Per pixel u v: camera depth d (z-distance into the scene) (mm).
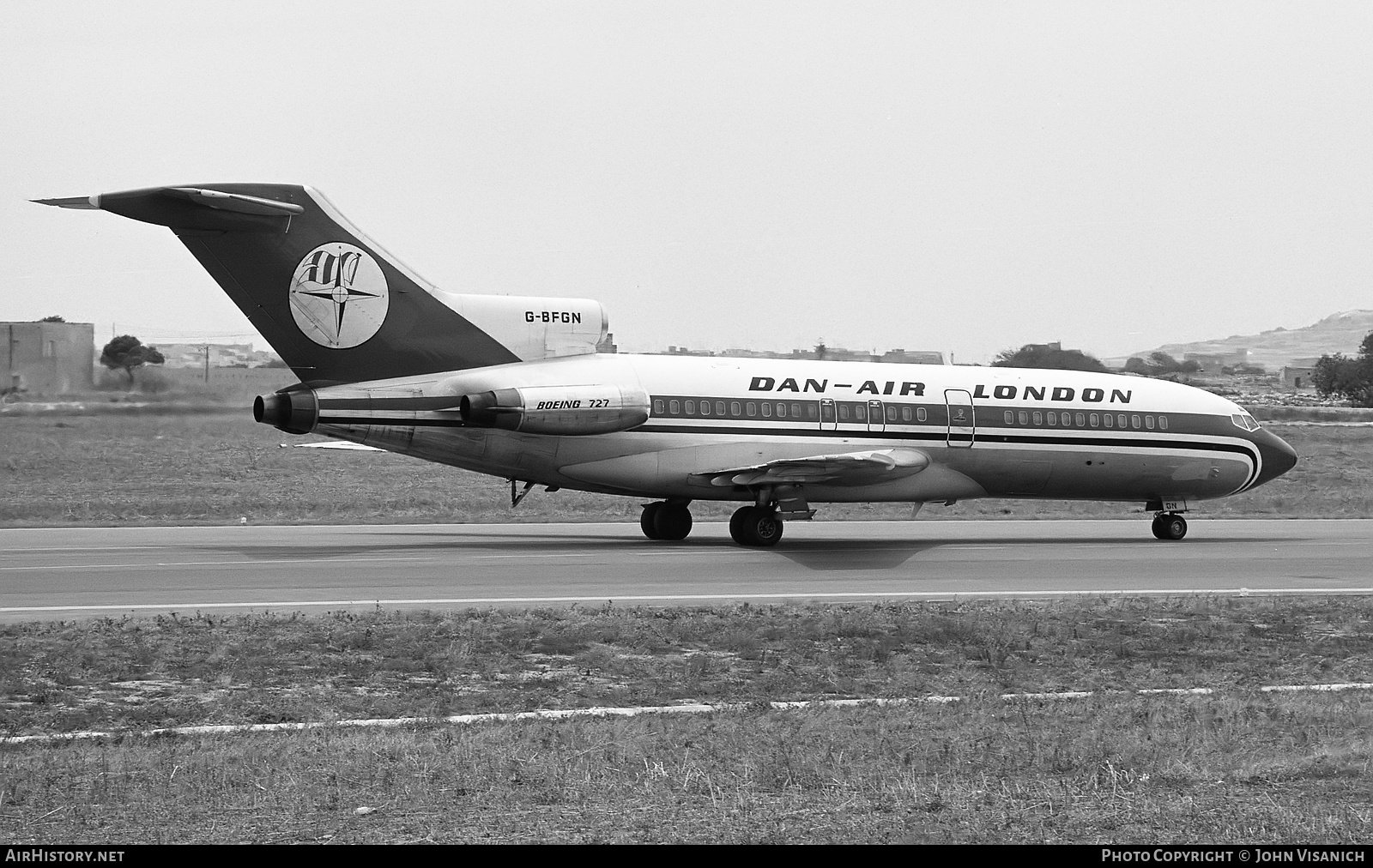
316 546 70250
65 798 24156
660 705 34281
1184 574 63125
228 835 22031
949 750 28188
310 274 62625
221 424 122250
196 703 33531
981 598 53938
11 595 50750
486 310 67062
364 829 22344
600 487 70000
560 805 23828
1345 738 29688
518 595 52250
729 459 70688
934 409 75375
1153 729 30734
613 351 71938
